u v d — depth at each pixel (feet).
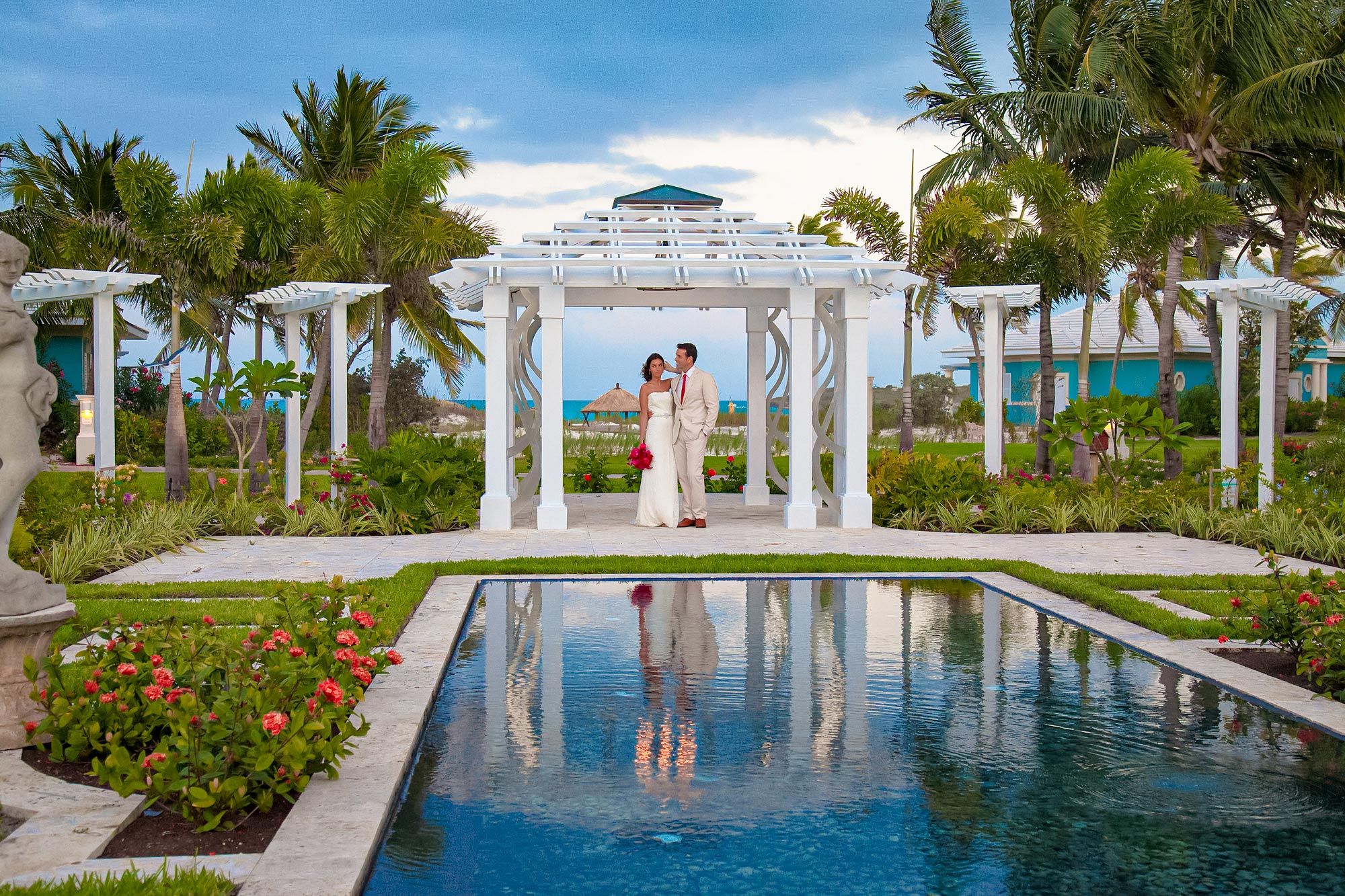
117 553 32.24
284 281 71.26
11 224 84.23
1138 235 62.39
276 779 12.75
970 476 46.06
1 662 14.98
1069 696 18.13
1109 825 12.53
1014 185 64.90
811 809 13.03
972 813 12.91
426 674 19.01
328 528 41.09
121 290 41.96
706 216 52.26
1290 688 18.33
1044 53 74.43
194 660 14.11
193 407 100.94
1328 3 62.64
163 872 10.55
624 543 38.27
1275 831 12.37
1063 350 136.05
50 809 12.55
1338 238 79.36
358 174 92.73
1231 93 65.16
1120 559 34.65
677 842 12.05
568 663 20.47
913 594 28.22
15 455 14.94
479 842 12.07
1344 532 37.37
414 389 117.60
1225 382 47.06
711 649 21.65
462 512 42.78
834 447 45.65
